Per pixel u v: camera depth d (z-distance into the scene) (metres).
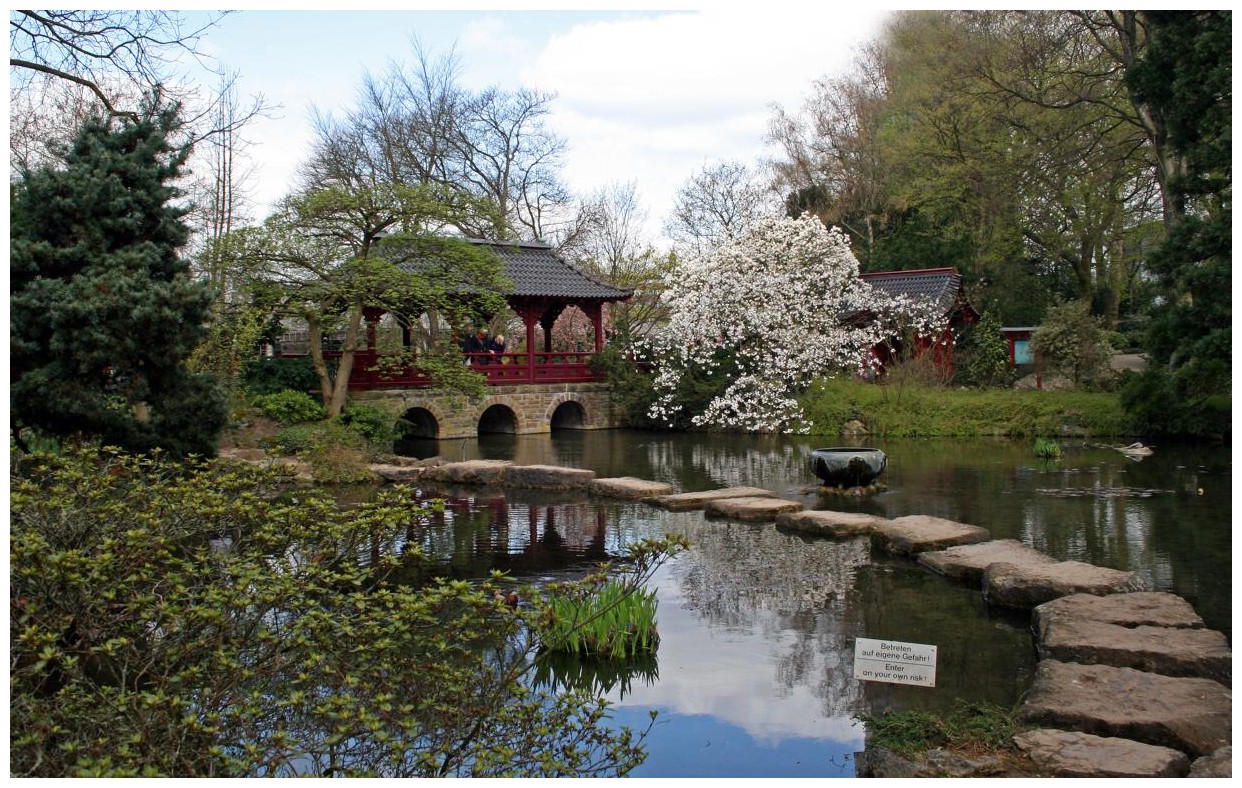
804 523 12.30
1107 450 20.66
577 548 11.30
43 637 4.53
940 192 32.62
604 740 5.48
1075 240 35.09
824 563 10.45
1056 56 27.22
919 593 9.17
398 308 23.28
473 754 5.02
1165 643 6.66
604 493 15.56
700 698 6.71
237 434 19.34
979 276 35.44
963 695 6.56
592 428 29.25
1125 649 6.54
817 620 8.38
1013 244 32.97
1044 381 28.28
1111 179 28.09
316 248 21.75
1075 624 7.16
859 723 6.23
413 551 6.03
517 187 39.12
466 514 13.72
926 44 30.89
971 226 35.91
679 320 27.09
